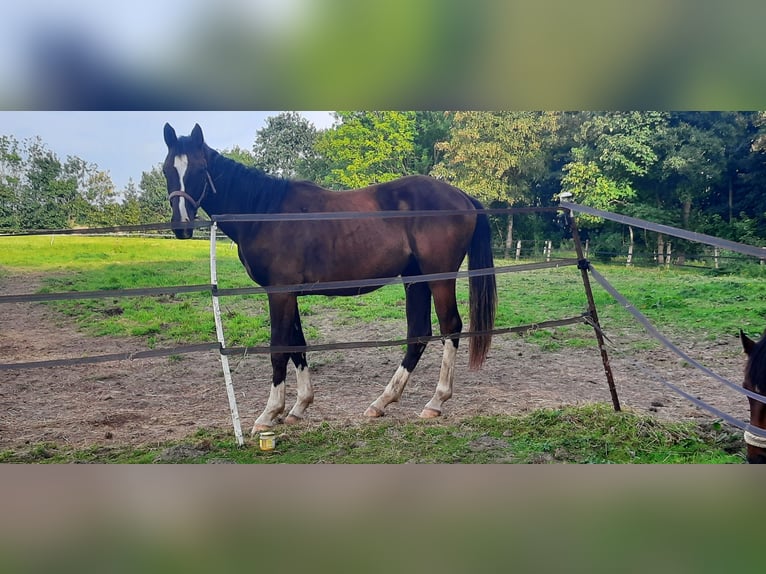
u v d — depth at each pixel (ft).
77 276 33.19
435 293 14.42
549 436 12.59
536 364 19.35
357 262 14.12
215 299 12.66
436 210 13.55
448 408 14.90
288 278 13.83
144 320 26.25
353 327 25.32
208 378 18.71
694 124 39.73
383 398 14.58
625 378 17.39
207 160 14.12
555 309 27.63
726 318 24.36
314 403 15.75
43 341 23.38
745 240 37.29
